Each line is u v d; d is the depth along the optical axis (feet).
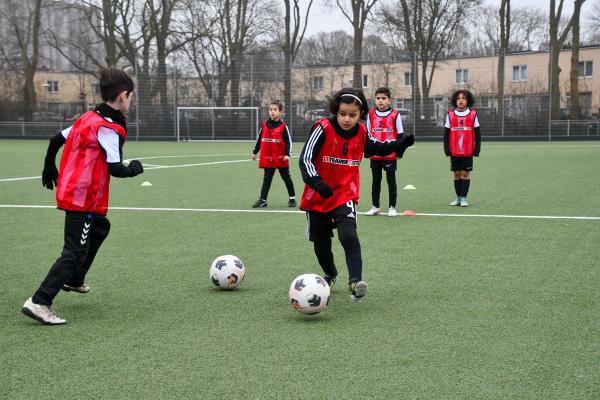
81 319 13.71
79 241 13.64
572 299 15.03
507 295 15.44
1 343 12.17
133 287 16.42
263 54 121.19
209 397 9.68
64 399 9.65
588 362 11.03
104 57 142.00
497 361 11.10
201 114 116.88
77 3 126.41
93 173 13.55
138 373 10.64
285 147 31.50
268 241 22.62
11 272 18.01
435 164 59.57
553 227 24.99
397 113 29.66
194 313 14.12
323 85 117.29
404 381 10.25
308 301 13.48
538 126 110.11
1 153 75.15
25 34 140.46
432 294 15.60
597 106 133.80
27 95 135.44
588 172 49.55
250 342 12.17
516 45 167.02
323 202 15.03
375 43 137.69
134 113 117.50
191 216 28.53
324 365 10.96
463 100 30.99
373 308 14.44
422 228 25.05
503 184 41.68
